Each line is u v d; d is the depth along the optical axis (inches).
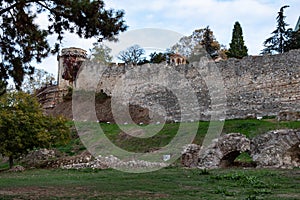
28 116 938.1
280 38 2060.8
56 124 985.5
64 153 1022.4
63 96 1830.7
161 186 464.8
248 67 1412.4
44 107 1840.6
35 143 931.3
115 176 610.9
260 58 1397.6
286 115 1112.8
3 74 485.4
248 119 1254.9
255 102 1359.5
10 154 904.3
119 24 460.1
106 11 462.9
